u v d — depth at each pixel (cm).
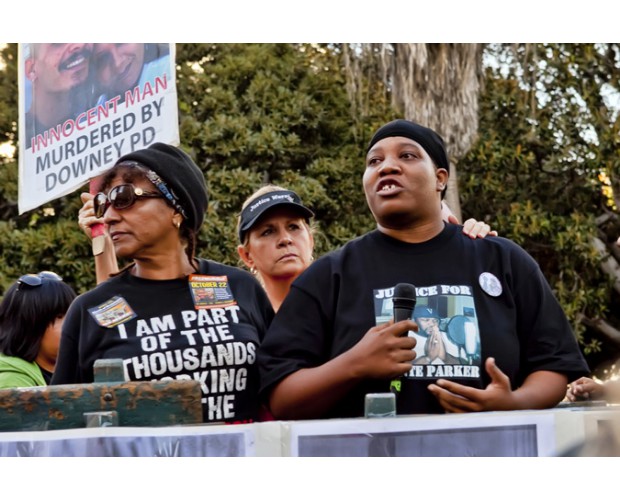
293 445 267
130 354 323
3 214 1234
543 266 1215
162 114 423
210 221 1124
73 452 270
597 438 210
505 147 1185
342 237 1165
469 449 265
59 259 1144
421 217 325
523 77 1105
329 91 1225
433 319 311
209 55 1256
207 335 329
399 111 994
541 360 319
